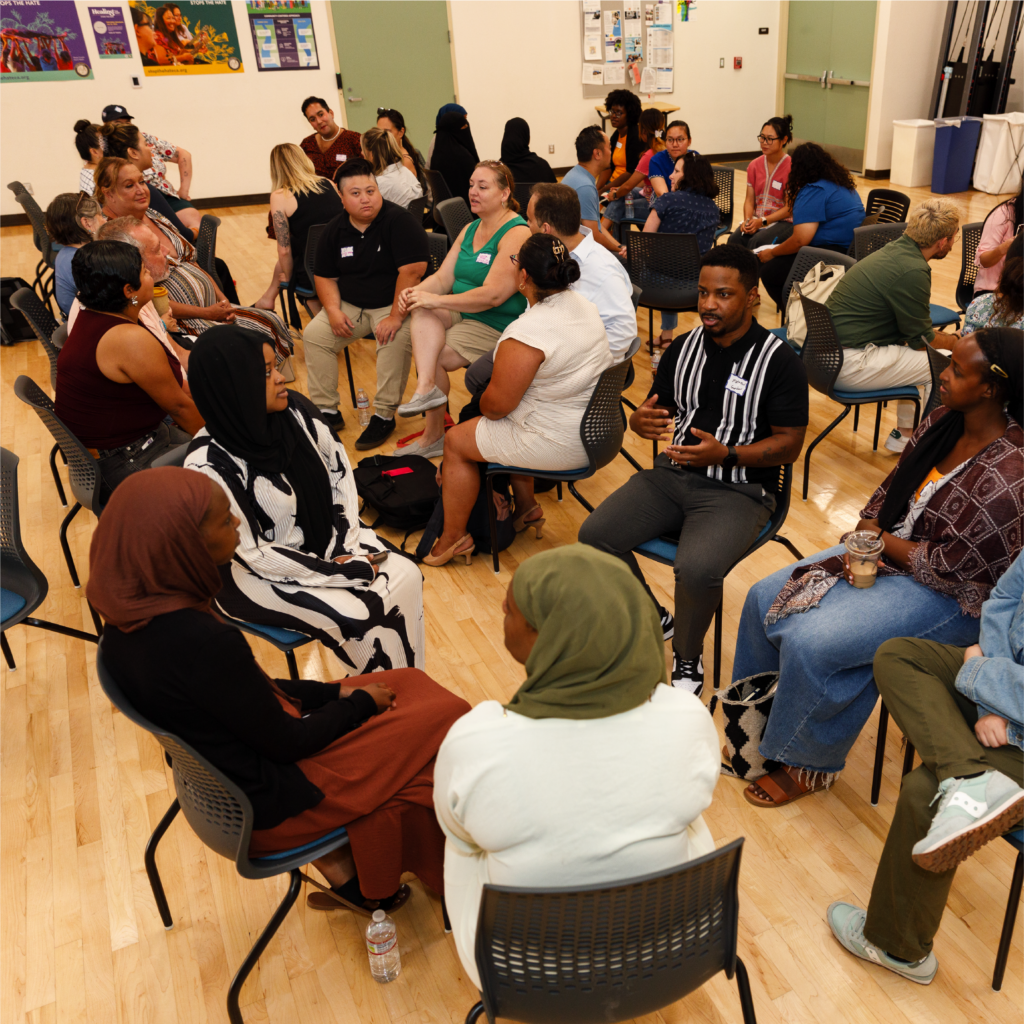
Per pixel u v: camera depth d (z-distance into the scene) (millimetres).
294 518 2113
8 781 2287
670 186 6090
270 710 1453
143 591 1361
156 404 2742
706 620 2289
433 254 4543
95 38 8773
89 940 1853
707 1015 1631
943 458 1937
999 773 1469
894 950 1622
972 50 8859
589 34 10258
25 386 2465
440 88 10039
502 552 3242
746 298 2260
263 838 1504
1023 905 1812
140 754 2375
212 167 9641
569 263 2535
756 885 1889
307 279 4770
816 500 3420
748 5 10617
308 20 9344
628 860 1143
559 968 1199
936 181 8781
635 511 2422
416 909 1901
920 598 1912
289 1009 1700
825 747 1983
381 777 1606
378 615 2143
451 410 4461
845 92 9938
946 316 4039
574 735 1118
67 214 3996
